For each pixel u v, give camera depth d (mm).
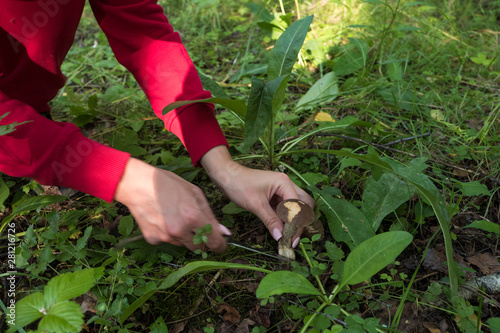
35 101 1571
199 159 1324
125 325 1158
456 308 1180
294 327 1196
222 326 1224
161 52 1352
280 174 1310
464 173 1746
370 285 1248
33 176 1120
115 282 1245
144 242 1348
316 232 1406
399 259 1408
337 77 2275
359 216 1427
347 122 1829
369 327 1078
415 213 1518
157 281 1307
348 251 1428
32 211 1604
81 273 1075
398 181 1512
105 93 2299
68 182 1120
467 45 2656
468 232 1504
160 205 1099
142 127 2127
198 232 1099
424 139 1934
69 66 2711
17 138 1062
